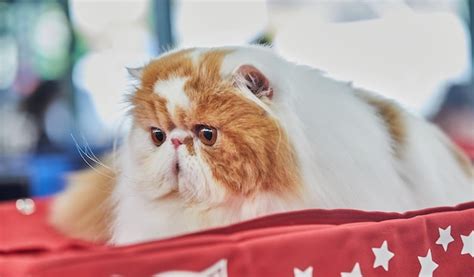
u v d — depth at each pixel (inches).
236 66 18.9
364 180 20.5
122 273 15.4
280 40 32.4
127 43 65.4
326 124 20.3
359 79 27.8
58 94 66.2
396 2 61.6
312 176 19.3
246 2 60.8
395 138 23.5
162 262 15.8
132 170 20.6
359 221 19.5
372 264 18.7
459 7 70.0
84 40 66.3
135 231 19.8
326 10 59.4
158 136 19.9
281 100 19.4
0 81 67.9
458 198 24.8
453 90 65.1
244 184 18.6
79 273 15.2
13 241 32.0
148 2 65.4
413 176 23.2
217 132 18.6
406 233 19.8
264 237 17.4
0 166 62.1
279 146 18.7
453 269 20.5
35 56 67.9
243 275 16.5
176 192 19.5
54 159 60.4
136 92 20.4
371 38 57.9
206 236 17.0
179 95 19.0
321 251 17.9
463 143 40.3
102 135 40.1
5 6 67.8
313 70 22.3
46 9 68.2
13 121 66.3
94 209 28.4
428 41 63.3
